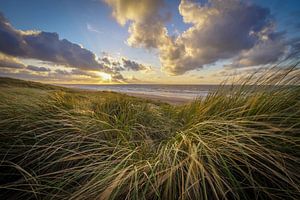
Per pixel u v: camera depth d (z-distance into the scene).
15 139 2.11
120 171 1.42
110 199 1.28
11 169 1.81
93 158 1.89
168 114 3.54
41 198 1.54
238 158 1.47
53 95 3.65
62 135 2.23
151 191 1.34
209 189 1.38
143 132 2.56
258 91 2.23
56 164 1.88
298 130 1.65
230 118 2.06
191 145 1.70
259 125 1.79
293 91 2.02
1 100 3.06
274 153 1.49
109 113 3.14
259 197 1.38
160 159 1.58
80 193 1.39
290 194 1.33
